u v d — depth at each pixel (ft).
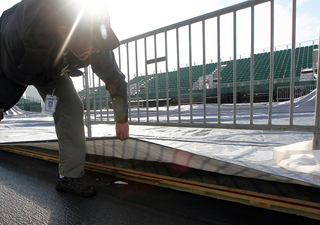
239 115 19.40
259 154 7.07
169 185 4.91
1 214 4.01
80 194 4.66
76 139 4.73
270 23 5.48
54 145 6.66
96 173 6.17
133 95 36.35
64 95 4.57
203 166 4.29
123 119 5.06
